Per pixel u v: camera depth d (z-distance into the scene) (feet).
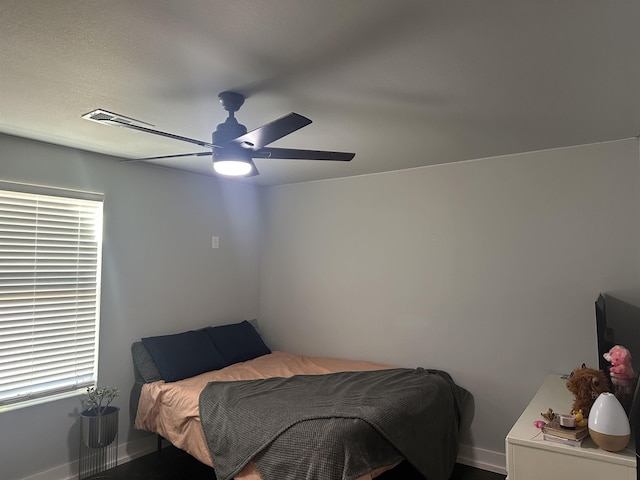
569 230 9.95
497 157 10.86
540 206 10.29
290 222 14.60
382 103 7.18
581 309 9.75
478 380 10.89
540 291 10.23
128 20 4.72
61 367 9.91
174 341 11.59
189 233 12.84
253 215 14.96
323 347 13.64
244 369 11.69
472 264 11.14
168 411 9.83
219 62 5.72
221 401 8.89
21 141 9.30
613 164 9.50
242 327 13.76
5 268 9.09
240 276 14.43
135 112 7.57
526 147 10.05
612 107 7.41
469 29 4.92
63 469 9.76
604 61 5.71
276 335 14.74
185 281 12.66
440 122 8.18
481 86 6.52
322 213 13.87
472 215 11.19
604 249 9.57
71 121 8.16
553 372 10.00
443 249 11.58
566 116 7.89
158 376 10.84
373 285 12.74
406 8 4.50
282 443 7.31
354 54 5.50
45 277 9.70
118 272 11.01
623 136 9.18
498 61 5.71
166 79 6.24
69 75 6.12
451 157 10.95
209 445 8.52
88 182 10.44
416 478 9.25
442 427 9.35
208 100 7.02
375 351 12.59
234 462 7.84
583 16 4.66
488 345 10.82
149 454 11.27
